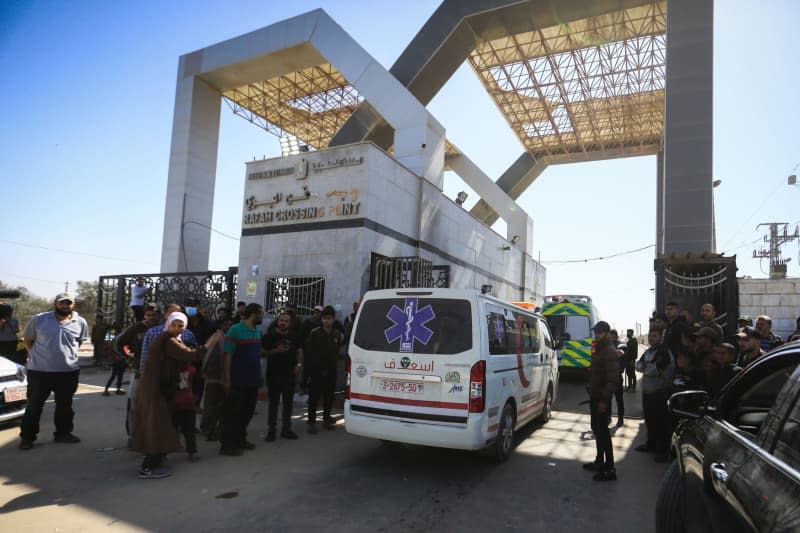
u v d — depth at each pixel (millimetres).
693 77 15656
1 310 8672
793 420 2094
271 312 12734
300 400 10070
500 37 19719
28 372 6145
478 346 5398
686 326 7812
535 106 27844
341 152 12672
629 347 13422
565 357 15344
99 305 16297
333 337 7781
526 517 4312
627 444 7160
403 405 5539
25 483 4852
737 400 2979
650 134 29922
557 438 7391
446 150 27094
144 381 5184
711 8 15719
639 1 17438
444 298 5754
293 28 17531
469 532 3953
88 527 3871
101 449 6156
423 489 4969
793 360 2516
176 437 5227
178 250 18094
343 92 24359
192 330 8977
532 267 28453
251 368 6266
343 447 6590
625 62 23203
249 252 13586
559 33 21125
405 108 15695
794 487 1776
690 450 3084
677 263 11570
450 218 17203
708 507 2555
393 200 13461
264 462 5809
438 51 18594
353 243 12062
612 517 4355
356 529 3949
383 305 6031
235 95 24766
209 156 19594
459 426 5277
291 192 13227
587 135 30922
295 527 3961
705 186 15172
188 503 4441
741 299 17703
